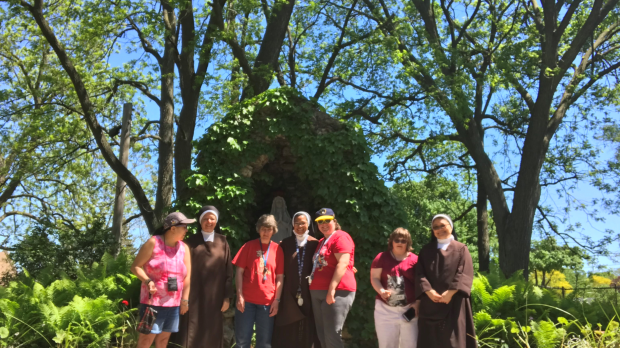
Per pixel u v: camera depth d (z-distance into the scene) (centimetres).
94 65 1612
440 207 2422
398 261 531
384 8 1733
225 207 752
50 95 1703
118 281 742
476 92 1695
